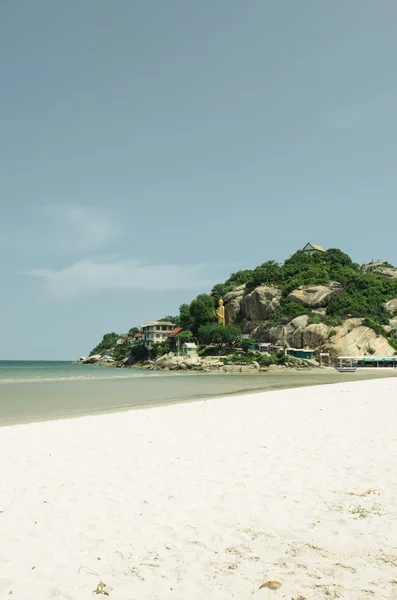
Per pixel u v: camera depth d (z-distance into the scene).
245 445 14.35
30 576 6.36
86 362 192.00
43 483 10.62
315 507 8.67
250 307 143.00
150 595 5.82
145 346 146.88
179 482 10.52
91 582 6.17
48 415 25.33
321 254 162.38
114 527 8.02
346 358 109.69
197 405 25.97
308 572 6.24
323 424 18.05
